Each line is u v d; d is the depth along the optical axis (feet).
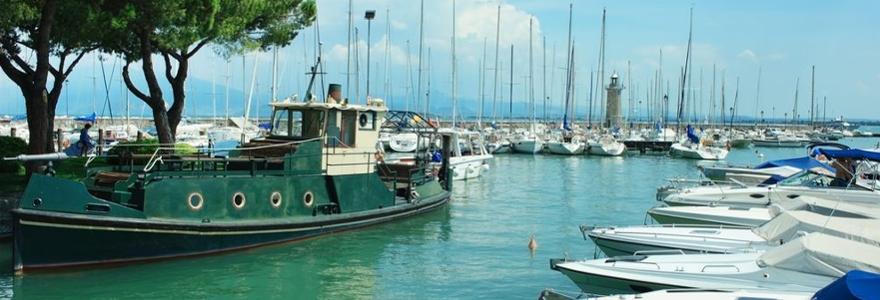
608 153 221.46
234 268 58.59
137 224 55.01
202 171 62.49
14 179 77.71
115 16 75.66
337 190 71.46
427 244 70.59
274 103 74.79
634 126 353.51
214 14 81.35
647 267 46.21
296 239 67.56
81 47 87.20
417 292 53.57
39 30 74.64
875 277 32.09
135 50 92.63
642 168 178.40
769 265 43.01
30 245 51.42
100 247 54.03
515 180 143.33
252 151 68.85
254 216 63.72
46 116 77.05
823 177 83.82
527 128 284.61
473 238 74.54
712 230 58.44
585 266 47.14
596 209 99.86
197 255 59.62
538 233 78.64
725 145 239.91
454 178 138.82
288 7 97.81
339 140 73.67
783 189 77.77
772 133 326.85
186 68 97.76
